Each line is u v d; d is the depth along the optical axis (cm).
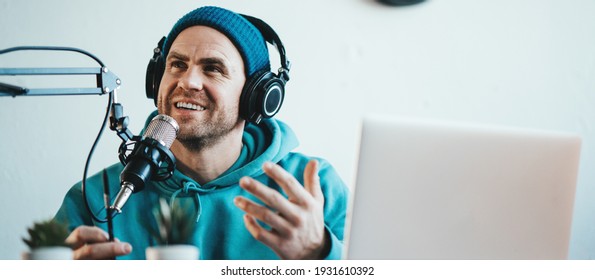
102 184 155
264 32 163
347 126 164
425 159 89
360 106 165
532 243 91
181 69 158
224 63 157
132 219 152
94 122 158
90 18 162
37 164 157
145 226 152
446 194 89
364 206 89
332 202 159
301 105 164
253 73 159
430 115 166
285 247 110
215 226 154
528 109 167
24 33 160
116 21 162
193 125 157
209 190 156
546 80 168
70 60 161
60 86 156
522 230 91
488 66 167
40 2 161
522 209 91
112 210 116
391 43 167
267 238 109
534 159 91
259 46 160
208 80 157
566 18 168
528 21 168
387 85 166
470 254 90
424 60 167
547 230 92
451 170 89
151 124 127
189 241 150
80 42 161
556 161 91
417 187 89
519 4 168
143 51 161
